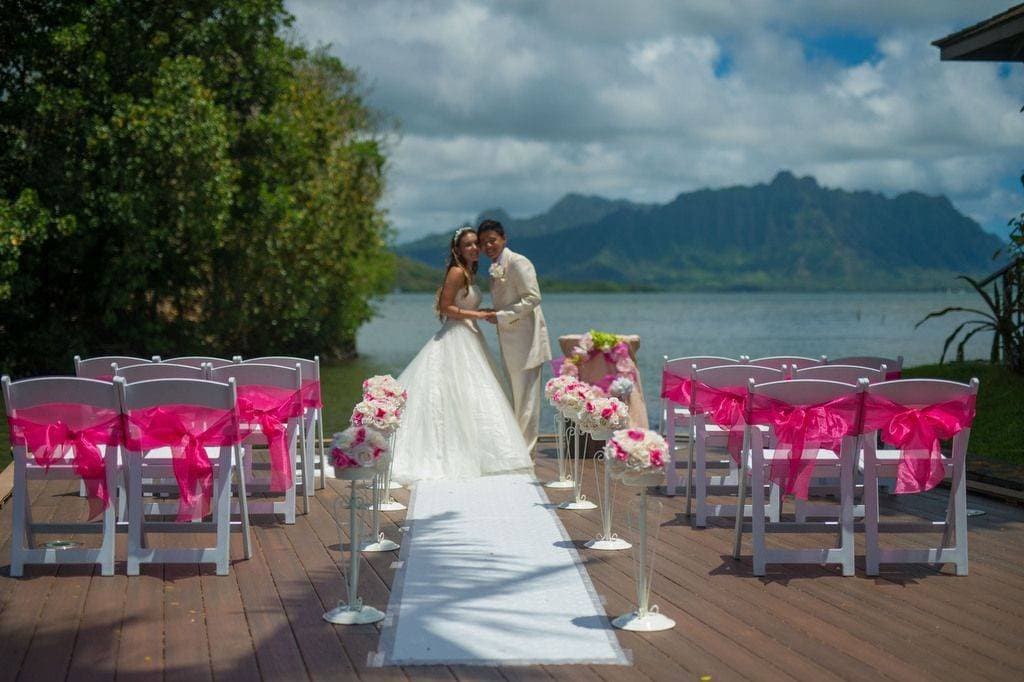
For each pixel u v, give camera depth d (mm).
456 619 4418
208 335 21406
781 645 4109
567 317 71438
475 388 7945
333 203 23156
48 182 17438
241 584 5012
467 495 7145
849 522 5184
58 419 5102
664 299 199000
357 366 24422
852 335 41844
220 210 18672
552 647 4055
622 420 6344
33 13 18359
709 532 6168
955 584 5039
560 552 5570
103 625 4387
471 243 8234
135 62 18672
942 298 186500
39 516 6555
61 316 19312
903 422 5133
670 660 3936
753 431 5215
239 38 20297
